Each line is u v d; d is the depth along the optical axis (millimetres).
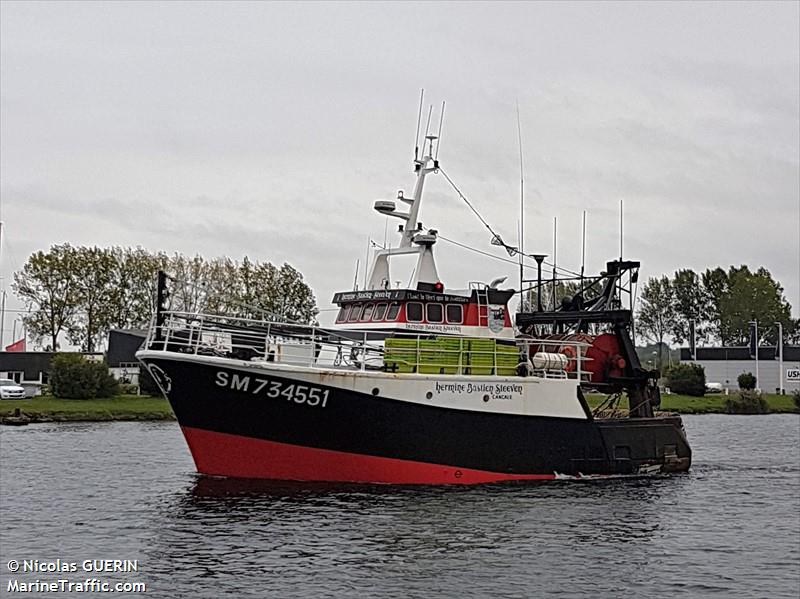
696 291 146500
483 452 27922
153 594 17422
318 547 20531
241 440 26422
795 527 24000
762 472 35438
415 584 18109
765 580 19094
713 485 30797
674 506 26484
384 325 29984
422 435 27016
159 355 25625
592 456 29891
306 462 26641
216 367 25500
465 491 26688
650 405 33219
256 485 26672
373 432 26547
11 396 71688
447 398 27312
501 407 28203
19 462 35844
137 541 21188
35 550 20469
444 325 30297
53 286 89625
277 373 25641
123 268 92188
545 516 24078
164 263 90562
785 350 120188
